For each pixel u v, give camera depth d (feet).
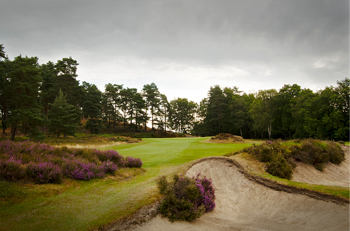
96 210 21.50
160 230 20.34
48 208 21.08
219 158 45.60
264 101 174.91
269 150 47.29
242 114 206.39
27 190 24.02
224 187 36.94
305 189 29.71
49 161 32.37
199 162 44.52
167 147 91.45
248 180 37.06
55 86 204.33
